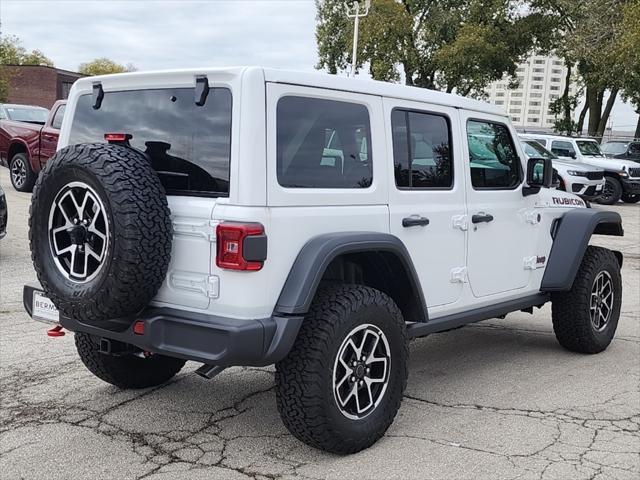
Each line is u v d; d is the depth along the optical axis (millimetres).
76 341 4520
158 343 3523
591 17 25172
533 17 29469
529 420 4398
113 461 3686
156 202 3410
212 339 3377
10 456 3727
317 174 3752
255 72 3447
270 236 3459
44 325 6281
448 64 29312
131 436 4012
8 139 14891
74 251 3564
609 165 19750
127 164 3426
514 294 5344
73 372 5098
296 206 3600
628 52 22562
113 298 3385
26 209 12805
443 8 30703
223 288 3443
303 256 3574
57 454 3760
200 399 4625
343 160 3908
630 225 15539
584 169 17391
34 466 3615
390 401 3963
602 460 3832
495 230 5043
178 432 4078
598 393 4949
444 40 30609
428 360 5730
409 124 4363
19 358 5379
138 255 3328
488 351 6027
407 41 30797
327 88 3791
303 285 3482
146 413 4363
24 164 14602
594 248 5984
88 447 3855
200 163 3572
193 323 3418
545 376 5328
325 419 3596
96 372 4570
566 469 3707
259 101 3449
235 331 3318
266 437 4031
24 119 15727
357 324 3711
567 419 4430
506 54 29750
